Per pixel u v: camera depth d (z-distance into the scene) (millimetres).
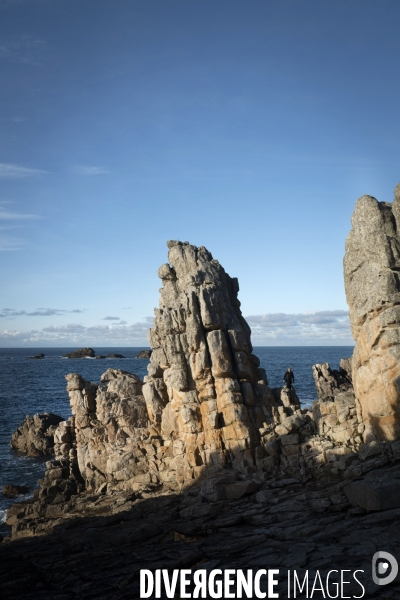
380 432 25500
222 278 37656
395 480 19594
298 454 29094
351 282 27641
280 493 25922
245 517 22656
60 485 39719
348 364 51531
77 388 43750
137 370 197750
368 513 19469
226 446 31828
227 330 34531
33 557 21719
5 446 66938
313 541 17844
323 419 29609
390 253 25547
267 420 32656
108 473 38469
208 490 28125
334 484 25406
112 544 22266
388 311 25016
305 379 112250
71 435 44938
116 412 41156
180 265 38062
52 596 16141
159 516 26469
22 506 38062
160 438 37281
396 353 24812
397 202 25859
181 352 34625
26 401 108250
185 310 34625
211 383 33281
